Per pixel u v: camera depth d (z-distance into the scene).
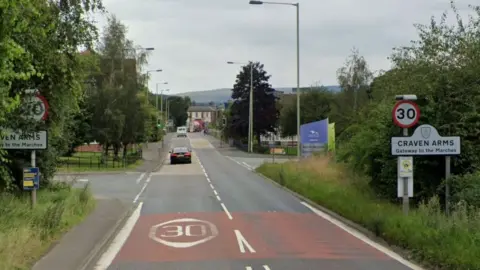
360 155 21.05
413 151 15.36
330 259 12.14
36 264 10.91
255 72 90.12
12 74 9.52
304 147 44.12
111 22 56.69
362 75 82.81
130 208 22.06
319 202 22.64
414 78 18.92
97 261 12.09
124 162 49.16
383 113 19.47
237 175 41.12
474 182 15.45
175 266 11.50
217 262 11.88
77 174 41.41
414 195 17.91
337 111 79.81
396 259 12.08
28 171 15.53
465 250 10.56
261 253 12.90
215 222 18.31
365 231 15.81
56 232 14.25
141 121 53.62
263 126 90.56
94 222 17.12
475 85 17.89
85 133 49.53
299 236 15.39
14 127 14.93
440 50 18.70
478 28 18.66
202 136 142.62
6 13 8.71
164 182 35.50
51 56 14.84
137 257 12.55
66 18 15.20
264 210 21.48
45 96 16.56
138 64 60.81
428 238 11.95
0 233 11.52
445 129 17.78
